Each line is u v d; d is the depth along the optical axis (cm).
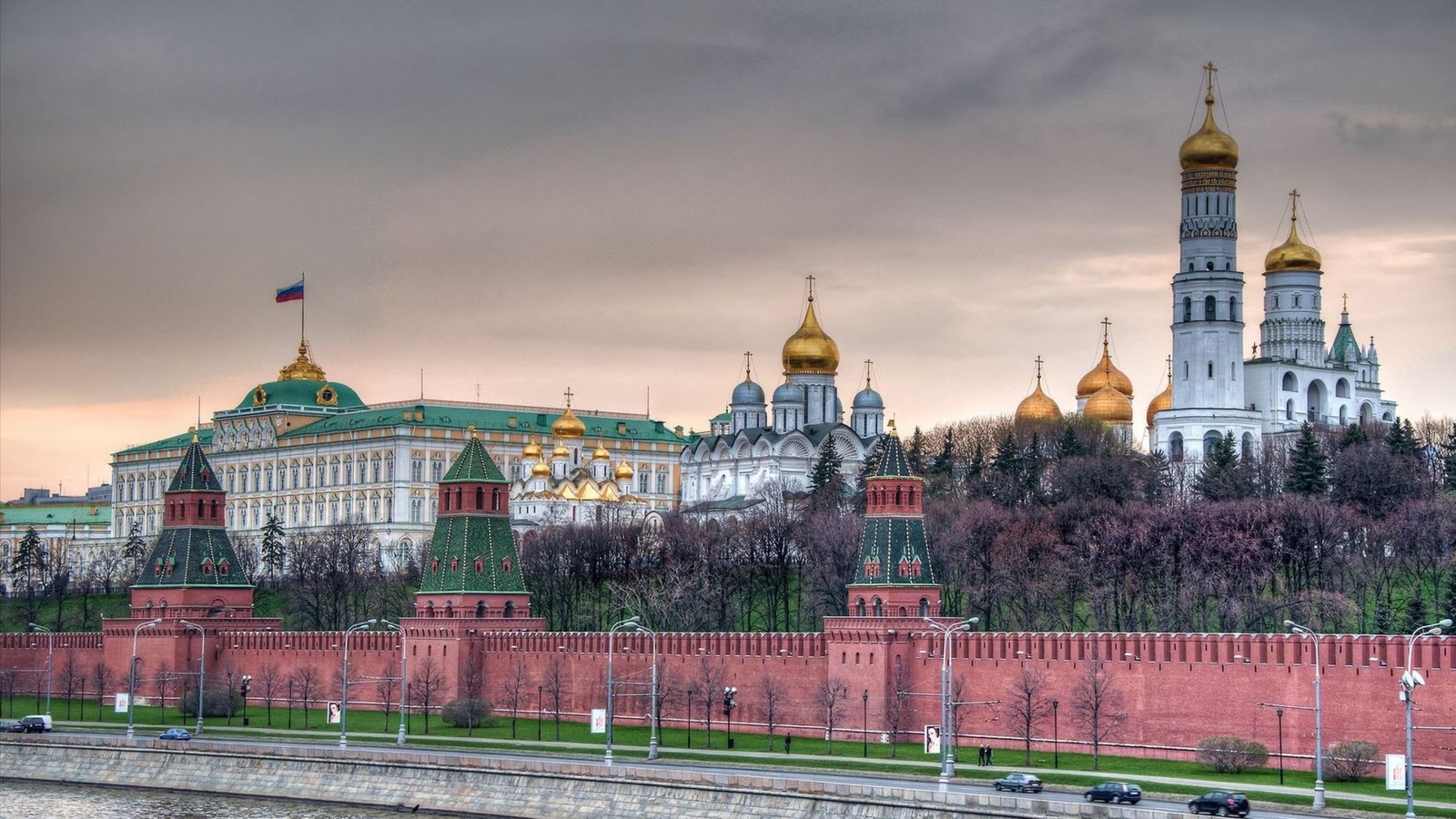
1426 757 19525
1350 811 17562
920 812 18312
